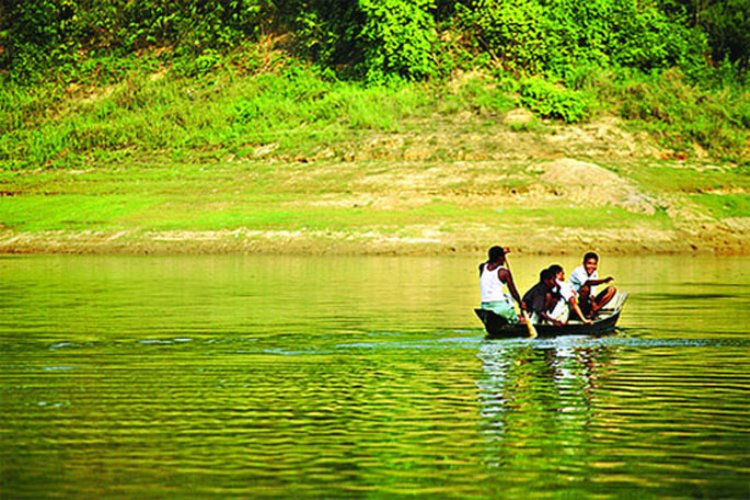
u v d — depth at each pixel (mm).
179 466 25781
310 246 104562
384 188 117500
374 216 110625
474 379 37375
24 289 71562
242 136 141875
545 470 25375
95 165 140500
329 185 119562
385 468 25562
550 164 120625
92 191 125750
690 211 113500
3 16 182625
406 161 127312
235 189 121562
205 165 133500
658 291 70312
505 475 24938
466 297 65812
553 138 133500
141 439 28500
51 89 169625
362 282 76125
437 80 149875
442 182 117812
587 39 155500
